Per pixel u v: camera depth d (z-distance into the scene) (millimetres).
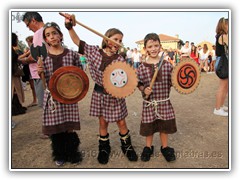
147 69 2596
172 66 2625
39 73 2441
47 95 2475
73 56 2561
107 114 2598
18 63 4363
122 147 2820
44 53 2770
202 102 5293
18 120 4324
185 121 4000
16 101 4641
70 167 2684
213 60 11742
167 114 2643
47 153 3006
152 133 2678
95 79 2633
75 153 2742
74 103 2439
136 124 3902
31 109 5039
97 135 3502
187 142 3199
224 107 4625
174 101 5453
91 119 4238
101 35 2488
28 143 3299
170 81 2635
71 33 2541
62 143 2637
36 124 4082
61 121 2508
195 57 11195
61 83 2350
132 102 5520
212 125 3791
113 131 3617
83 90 2441
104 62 2559
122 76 2467
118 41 2576
